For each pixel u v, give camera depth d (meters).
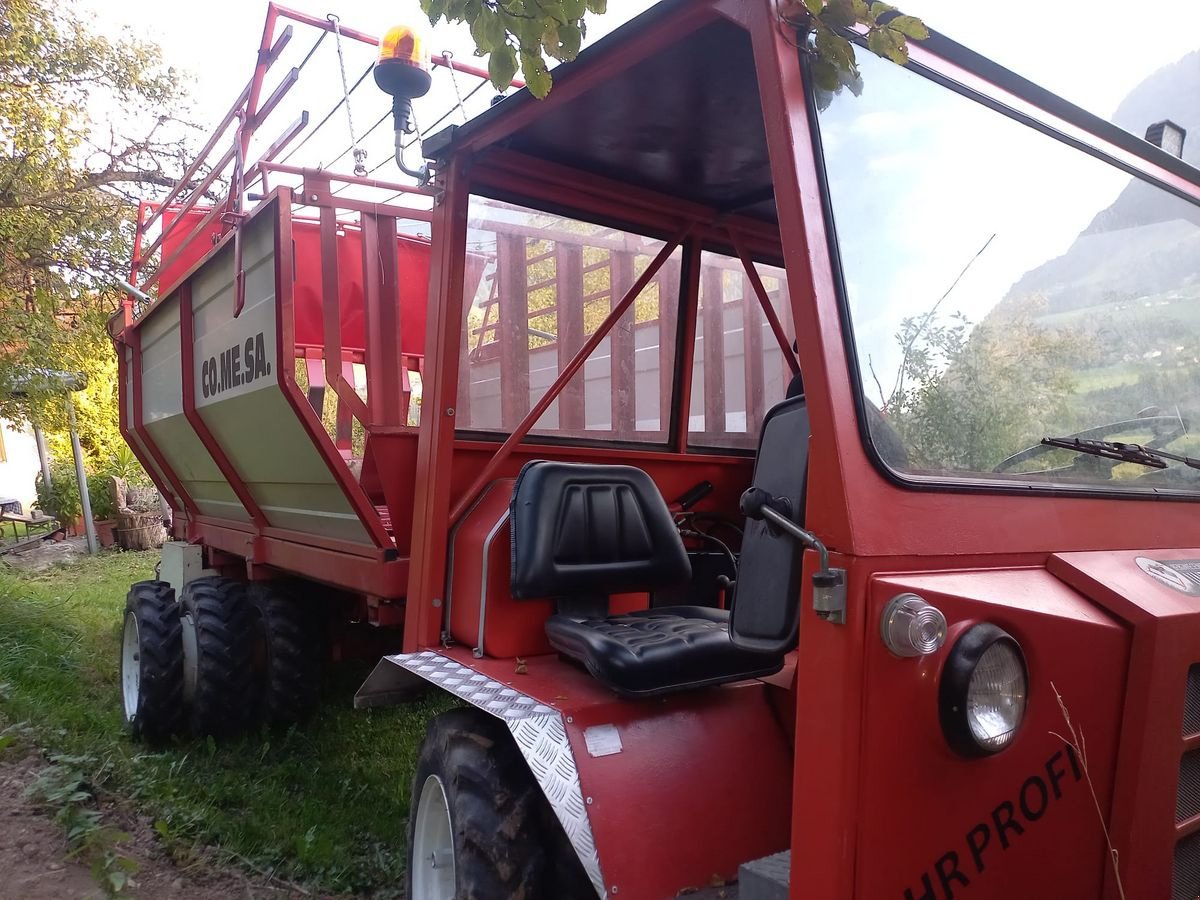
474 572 2.75
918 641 1.50
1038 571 1.82
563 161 3.10
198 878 3.47
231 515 5.18
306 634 4.69
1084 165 2.34
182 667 4.89
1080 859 1.73
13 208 10.13
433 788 2.59
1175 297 2.55
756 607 2.08
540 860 2.18
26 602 8.09
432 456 2.89
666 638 2.36
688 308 3.78
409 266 5.21
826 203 1.70
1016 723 1.61
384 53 2.92
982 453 1.95
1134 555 2.01
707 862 2.08
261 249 3.63
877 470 1.64
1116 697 1.73
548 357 3.36
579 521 2.77
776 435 2.14
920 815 1.57
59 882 3.36
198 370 4.61
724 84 2.48
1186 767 1.85
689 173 3.22
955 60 2.06
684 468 3.75
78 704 5.53
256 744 4.82
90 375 12.59
